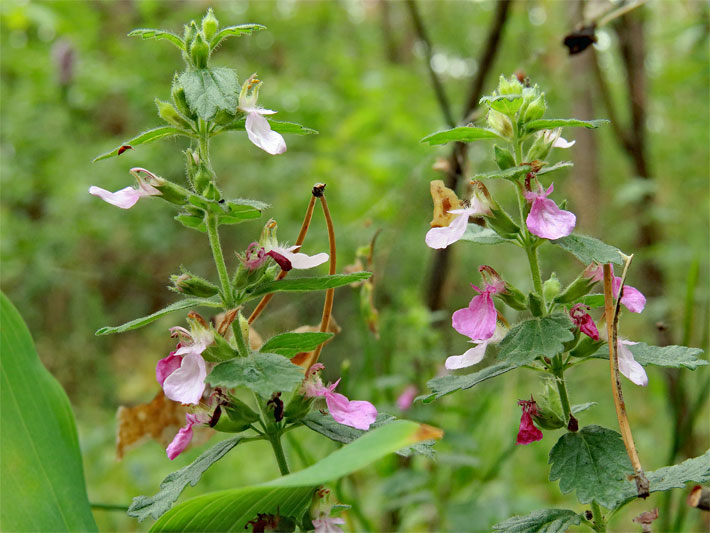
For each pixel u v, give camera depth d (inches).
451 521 16.7
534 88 10.3
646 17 24.0
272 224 10.2
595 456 9.7
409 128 33.7
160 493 9.9
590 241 9.7
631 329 27.8
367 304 14.3
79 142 41.5
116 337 38.6
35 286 37.4
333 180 35.8
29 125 38.8
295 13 53.1
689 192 32.2
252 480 24.1
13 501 9.5
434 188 11.1
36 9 36.5
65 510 9.7
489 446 21.9
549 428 10.3
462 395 22.5
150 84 41.7
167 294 39.7
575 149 23.1
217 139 41.4
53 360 35.6
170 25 45.2
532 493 21.4
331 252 11.5
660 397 23.5
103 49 47.1
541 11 33.1
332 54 46.1
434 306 19.9
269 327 27.8
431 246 10.2
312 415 10.3
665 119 33.8
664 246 25.6
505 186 22.5
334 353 29.8
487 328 10.0
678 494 18.3
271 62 51.0
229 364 9.4
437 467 18.5
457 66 45.6
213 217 10.0
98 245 40.5
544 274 24.1
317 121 40.0
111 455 25.6
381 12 50.6
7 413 9.7
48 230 37.3
